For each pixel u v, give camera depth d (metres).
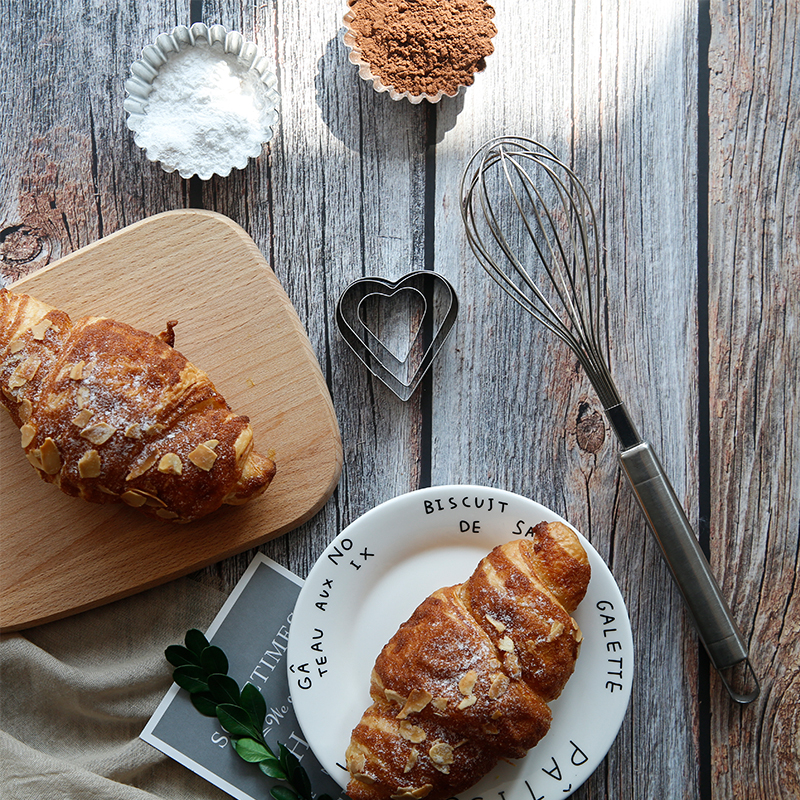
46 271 0.46
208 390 0.43
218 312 0.47
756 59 0.49
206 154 0.47
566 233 0.49
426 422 0.48
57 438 0.41
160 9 0.49
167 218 0.47
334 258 0.49
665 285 0.49
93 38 0.49
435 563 0.46
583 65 0.49
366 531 0.45
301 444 0.46
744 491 0.49
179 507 0.42
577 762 0.44
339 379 0.48
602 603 0.44
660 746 0.47
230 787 0.46
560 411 0.48
